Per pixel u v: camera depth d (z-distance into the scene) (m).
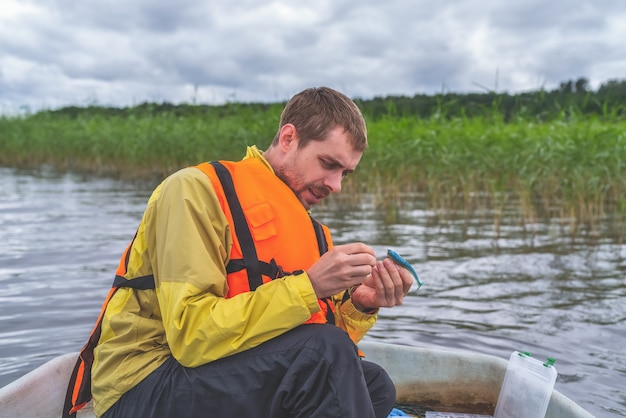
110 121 16.95
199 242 1.56
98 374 1.65
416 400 2.49
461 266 5.25
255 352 1.57
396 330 3.61
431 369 2.48
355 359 1.56
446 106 10.28
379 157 9.26
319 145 1.72
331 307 1.92
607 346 3.37
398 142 9.23
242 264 1.63
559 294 4.41
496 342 3.41
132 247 1.70
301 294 1.54
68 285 4.41
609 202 9.52
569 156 7.58
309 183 1.78
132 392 1.61
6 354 3.12
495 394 2.38
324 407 1.51
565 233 7.00
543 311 4.00
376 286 1.83
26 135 17.72
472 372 2.42
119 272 1.72
